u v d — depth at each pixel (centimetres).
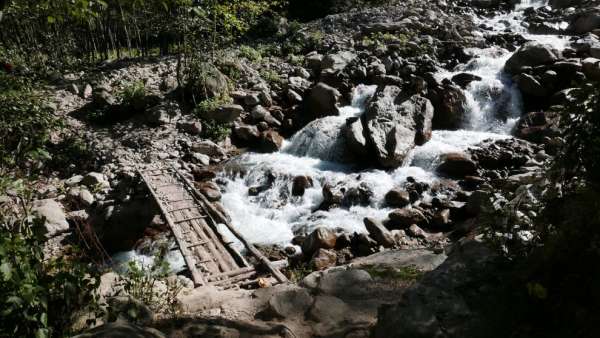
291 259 796
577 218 264
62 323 319
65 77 1596
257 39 1969
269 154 1215
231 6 1603
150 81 1527
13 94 782
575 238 264
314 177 1057
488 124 1208
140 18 1973
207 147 1213
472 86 1257
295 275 718
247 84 1484
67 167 1129
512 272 302
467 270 316
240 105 1370
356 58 1543
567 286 265
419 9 1991
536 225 294
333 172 1078
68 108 1379
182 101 1391
